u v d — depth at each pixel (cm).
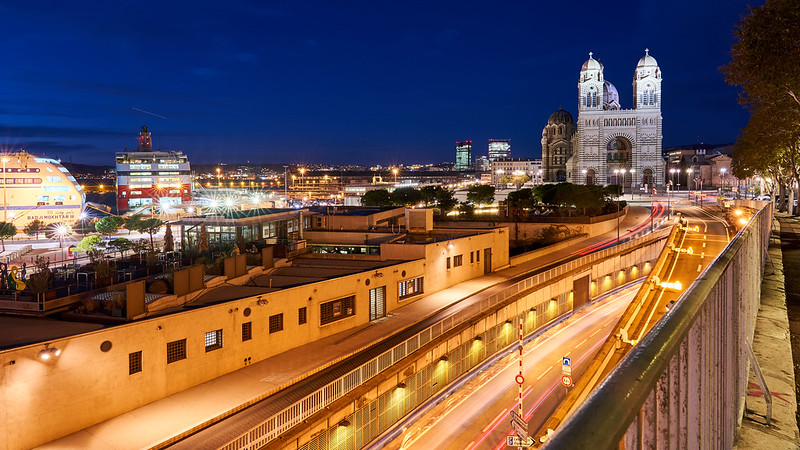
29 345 2250
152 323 2656
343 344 3497
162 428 2394
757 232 975
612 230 9412
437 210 10750
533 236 8875
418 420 3444
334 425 2714
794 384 552
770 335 728
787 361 612
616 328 4212
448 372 3806
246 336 3136
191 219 5403
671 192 17550
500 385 3962
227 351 3017
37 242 11556
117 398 2519
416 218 5803
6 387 2183
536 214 11675
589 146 17550
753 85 3350
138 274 3841
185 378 2809
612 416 188
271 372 3031
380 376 3119
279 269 4372
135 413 2545
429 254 4784
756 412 498
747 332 679
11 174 14850
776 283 1134
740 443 437
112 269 3509
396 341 3600
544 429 3044
